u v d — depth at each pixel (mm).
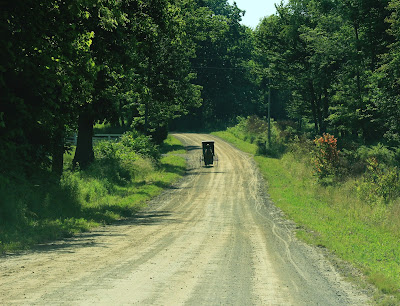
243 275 15930
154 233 27750
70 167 59000
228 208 45281
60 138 41000
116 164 65500
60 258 18188
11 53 27203
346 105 81875
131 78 46594
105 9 33156
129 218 37469
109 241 23953
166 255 19516
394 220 34625
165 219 36594
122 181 60656
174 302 11742
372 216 36969
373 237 28594
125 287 13180
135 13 42844
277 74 109500
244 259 19406
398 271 18531
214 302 11977
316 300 13055
